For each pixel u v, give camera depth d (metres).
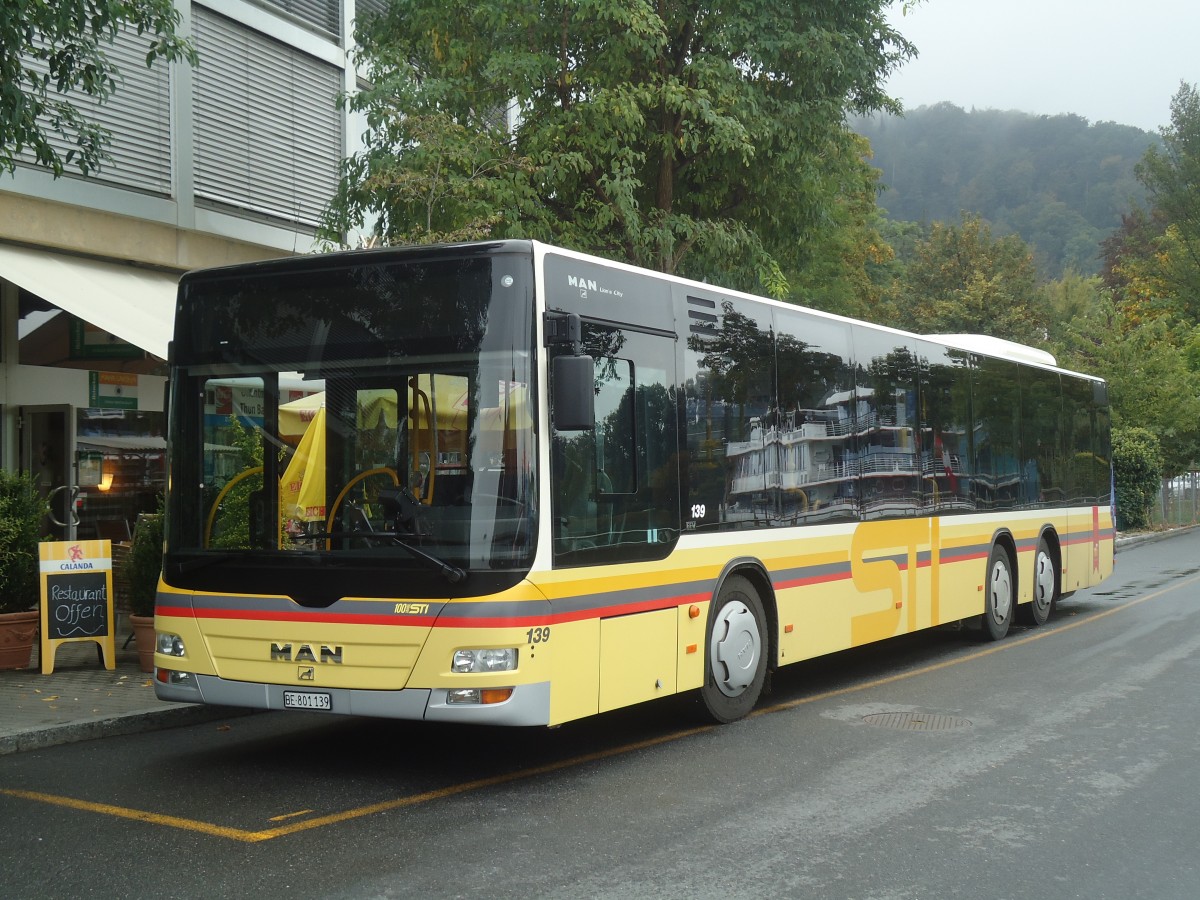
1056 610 17.08
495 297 6.95
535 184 15.25
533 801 6.73
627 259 16.16
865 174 44.53
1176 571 23.38
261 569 7.19
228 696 7.23
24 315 14.14
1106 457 17.80
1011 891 5.25
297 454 7.26
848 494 10.47
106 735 8.55
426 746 8.23
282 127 17.05
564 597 7.00
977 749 8.01
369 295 7.21
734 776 7.30
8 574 10.73
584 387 6.71
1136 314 61.97
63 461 14.33
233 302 7.55
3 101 9.31
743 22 15.52
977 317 53.09
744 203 17.50
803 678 11.23
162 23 11.67
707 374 8.59
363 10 18.27
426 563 6.79
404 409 7.05
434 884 5.29
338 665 6.92
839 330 10.52
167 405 7.64
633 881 5.34
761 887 5.27
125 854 5.74
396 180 13.44
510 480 6.80
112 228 14.30
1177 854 5.78
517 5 15.00
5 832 6.12
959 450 12.85
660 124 16.38
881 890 5.24
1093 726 8.76
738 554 8.80
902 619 11.36
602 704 7.33
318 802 6.70
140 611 10.66
